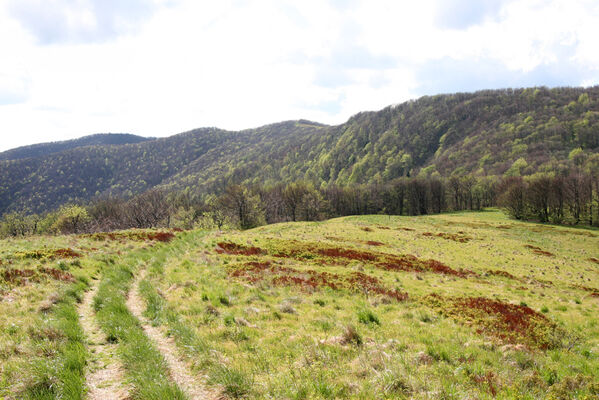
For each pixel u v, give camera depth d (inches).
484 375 313.0
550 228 2834.6
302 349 359.6
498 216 4052.7
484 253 1633.9
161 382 263.3
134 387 263.3
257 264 919.7
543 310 689.0
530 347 436.5
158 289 592.4
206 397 257.9
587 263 1643.7
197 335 376.2
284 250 1221.7
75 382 261.4
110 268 745.6
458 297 714.8
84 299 525.0
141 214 3636.8
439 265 1203.2
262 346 370.6
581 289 1038.4
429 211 5403.5
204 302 533.3
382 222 3021.7
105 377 289.0
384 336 440.5
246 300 585.6
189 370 306.8
